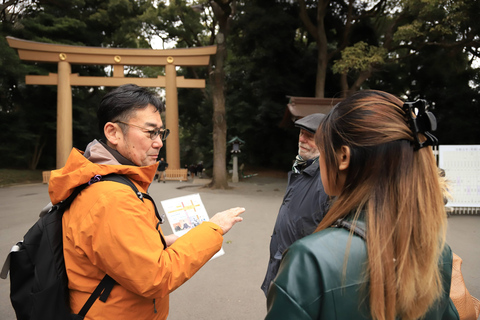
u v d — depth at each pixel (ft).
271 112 68.74
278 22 57.82
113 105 4.11
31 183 60.64
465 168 24.26
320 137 2.69
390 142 2.26
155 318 3.92
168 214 5.96
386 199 2.23
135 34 79.87
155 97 4.40
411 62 65.77
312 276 2.12
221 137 47.24
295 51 70.79
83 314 3.51
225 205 30.94
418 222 2.18
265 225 21.59
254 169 79.41
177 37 82.58
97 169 3.71
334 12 62.13
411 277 2.09
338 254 2.17
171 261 3.51
